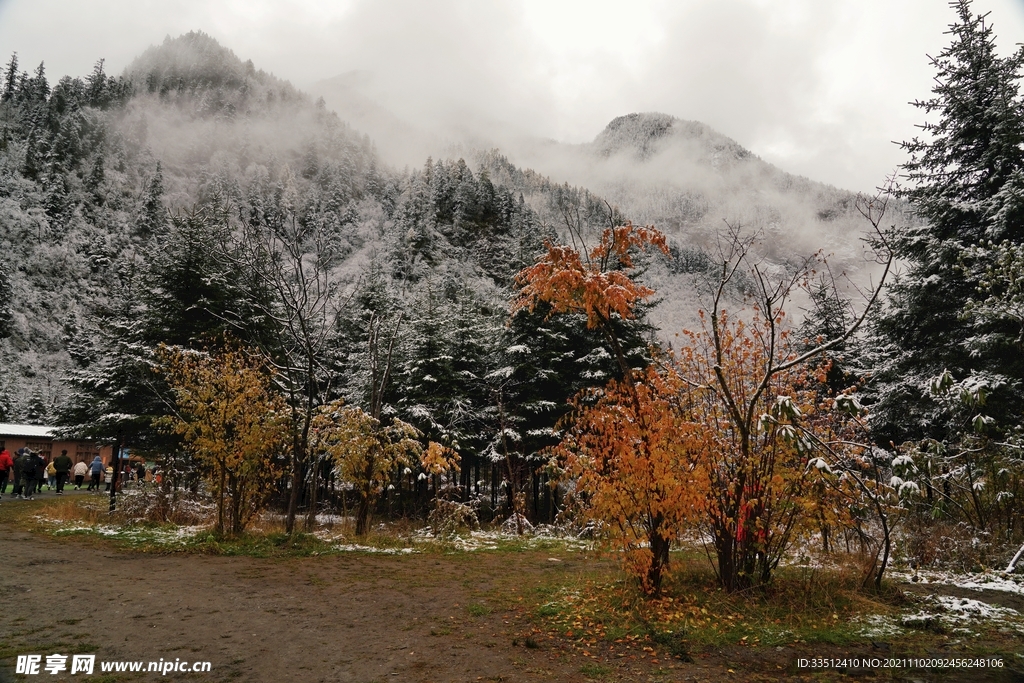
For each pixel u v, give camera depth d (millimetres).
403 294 39125
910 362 18719
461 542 14094
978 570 10031
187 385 12891
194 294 20797
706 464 7633
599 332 22203
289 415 13641
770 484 7430
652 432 7691
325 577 9336
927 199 17719
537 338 23031
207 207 23500
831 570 8172
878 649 5734
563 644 5836
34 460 21781
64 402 23203
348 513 20203
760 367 8516
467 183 123562
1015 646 5855
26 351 70375
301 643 5766
